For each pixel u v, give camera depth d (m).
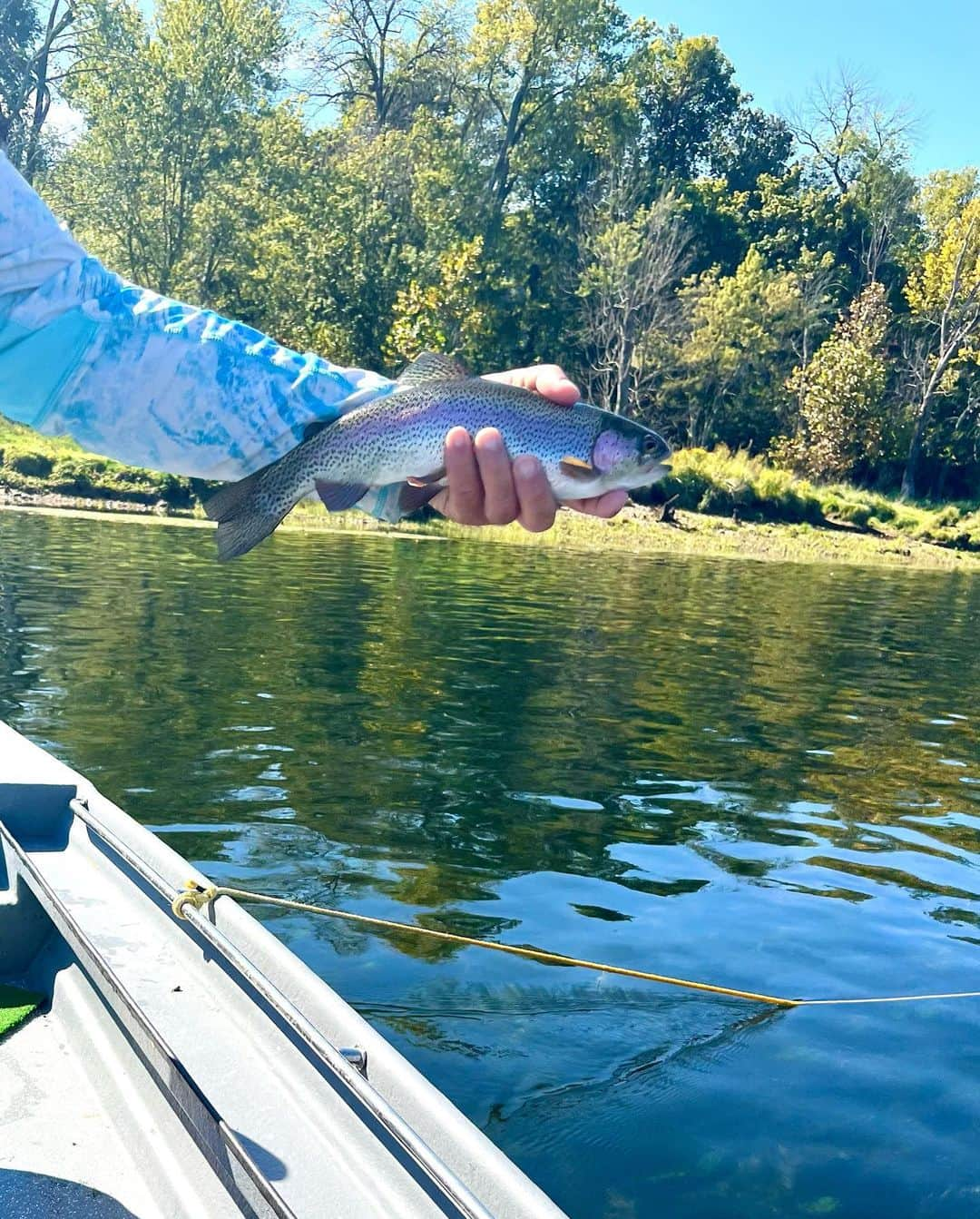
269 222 39.12
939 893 6.40
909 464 50.97
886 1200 3.65
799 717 10.56
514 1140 3.85
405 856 6.45
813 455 46.75
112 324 1.58
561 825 7.16
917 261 56.06
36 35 40.16
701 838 7.11
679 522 34.03
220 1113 2.18
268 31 40.31
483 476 1.79
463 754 8.52
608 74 49.97
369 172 43.12
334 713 9.39
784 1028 4.70
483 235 43.84
